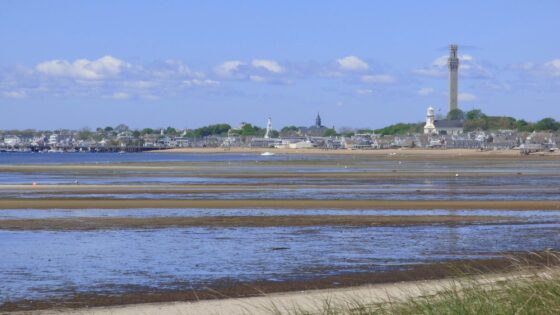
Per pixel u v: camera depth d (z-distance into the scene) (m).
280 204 64.81
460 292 18.81
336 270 32.31
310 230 46.31
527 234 44.50
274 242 40.81
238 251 37.56
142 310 24.62
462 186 94.00
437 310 17.28
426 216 54.91
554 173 134.12
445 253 36.91
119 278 30.39
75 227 47.62
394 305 18.67
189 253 36.88
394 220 52.16
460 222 50.97
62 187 90.06
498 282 19.58
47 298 26.72
